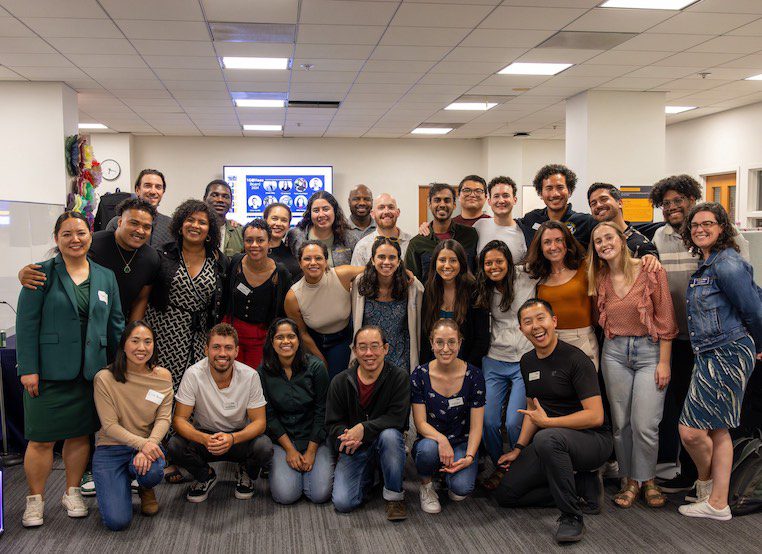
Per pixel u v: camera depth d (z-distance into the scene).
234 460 3.01
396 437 2.81
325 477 2.95
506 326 3.14
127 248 3.02
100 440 2.79
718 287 2.66
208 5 4.42
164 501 2.99
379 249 3.03
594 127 7.44
